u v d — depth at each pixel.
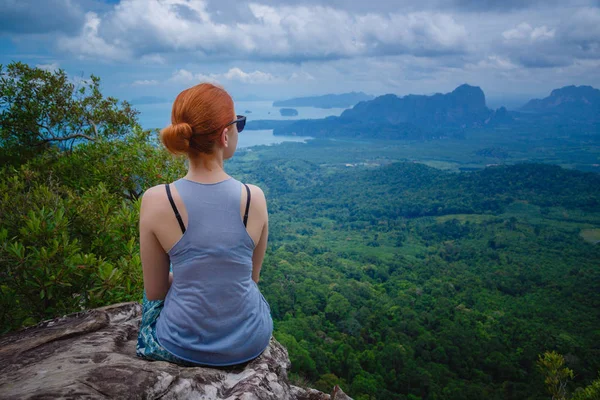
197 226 1.27
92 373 1.11
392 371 50.22
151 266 1.35
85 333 1.70
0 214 3.35
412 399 44.34
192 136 1.25
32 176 4.67
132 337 1.73
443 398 45.69
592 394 9.03
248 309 1.40
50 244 3.03
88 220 3.72
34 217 3.06
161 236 1.27
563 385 9.21
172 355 1.33
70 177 6.13
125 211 3.84
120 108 8.00
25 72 7.19
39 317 3.05
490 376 52.78
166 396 1.11
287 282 84.31
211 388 1.25
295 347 46.81
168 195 1.27
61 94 7.54
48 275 2.87
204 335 1.33
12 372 1.25
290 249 129.62
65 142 7.52
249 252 1.37
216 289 1.31
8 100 7.16
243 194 1.34
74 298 3.06
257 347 1.43
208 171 1.33
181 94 1.31
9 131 7.34
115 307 2.00
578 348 57.84
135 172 5.89
